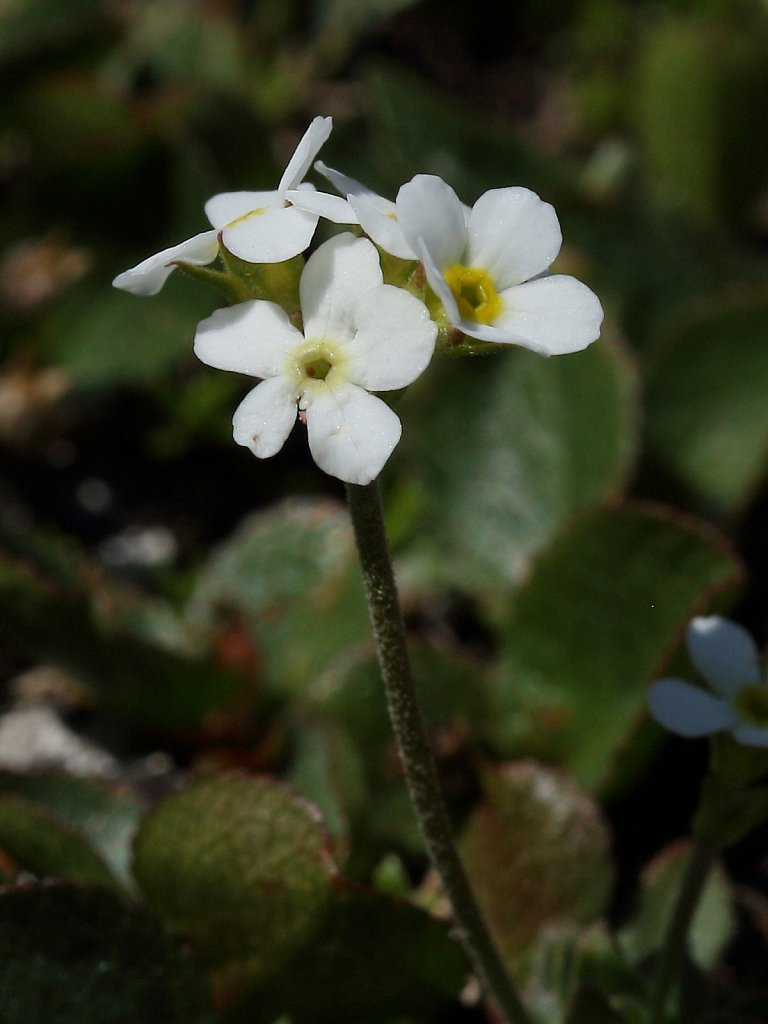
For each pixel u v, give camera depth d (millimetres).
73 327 182
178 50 225
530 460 149
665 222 175
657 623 133
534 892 127
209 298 177
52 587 133
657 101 196
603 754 134
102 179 193
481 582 150
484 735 136
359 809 128
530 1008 122
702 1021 118
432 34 247
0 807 123
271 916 119
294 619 144
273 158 193
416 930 119
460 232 100
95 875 124
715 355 149
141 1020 116
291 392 98
